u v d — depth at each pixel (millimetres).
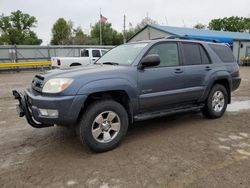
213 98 5496
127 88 3957
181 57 4875
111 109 3846
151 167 3342
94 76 3695
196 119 5625
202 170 3246
